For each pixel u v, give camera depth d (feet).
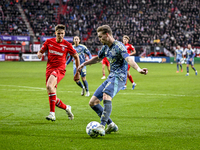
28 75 67.87
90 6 166.20
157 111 26.32
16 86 46.34
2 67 95.86
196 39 156.35
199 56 148.87
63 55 23.31
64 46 23.09
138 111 26.35
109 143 16.37
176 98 34.40
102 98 18.40
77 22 156.25
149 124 21.21
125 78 17.80
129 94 37.99
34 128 19.88
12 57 133.69
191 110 26.78
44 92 39.50
